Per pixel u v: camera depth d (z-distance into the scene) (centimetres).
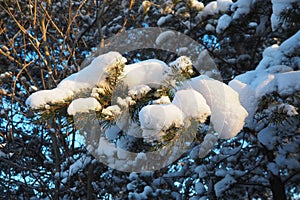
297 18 303
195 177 542
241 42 624
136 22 630
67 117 156
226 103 152
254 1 459
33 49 681
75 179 602
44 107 149
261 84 225
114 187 618
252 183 564
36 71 696
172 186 593
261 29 529
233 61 630
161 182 568
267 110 196
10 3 585
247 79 275
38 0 559
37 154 653
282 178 570
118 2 637
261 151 575
